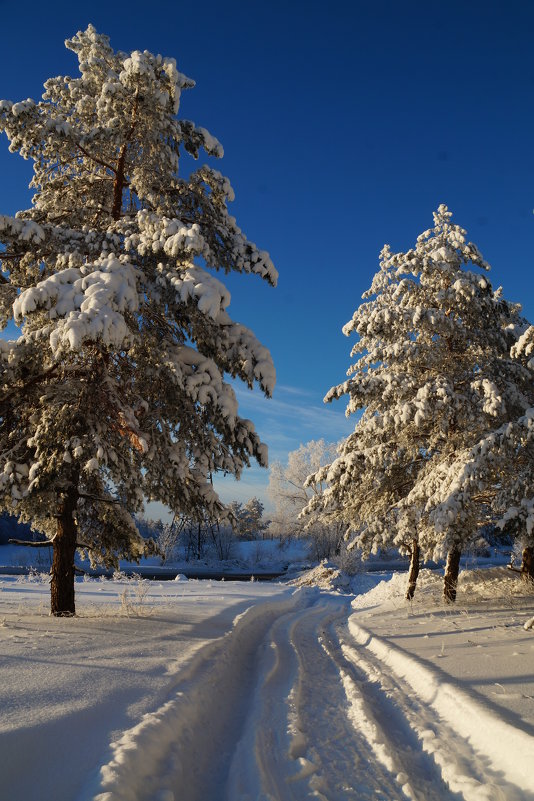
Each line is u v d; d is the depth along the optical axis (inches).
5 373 353.4
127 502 409.4
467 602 567.2
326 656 352.8
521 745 136.4
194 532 2256.4
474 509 571.8
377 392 621.3
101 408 372.5
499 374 589.0
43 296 304.2
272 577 1636.3
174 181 464.4
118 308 313.9
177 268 375.2
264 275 434.0
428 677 226.7
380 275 680.4
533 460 515.2
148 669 212.4
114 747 127.3
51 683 177.6
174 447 402.0
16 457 371.6
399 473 673.6
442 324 597.0
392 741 169.2
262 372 389.4
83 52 457.4
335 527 1966.0
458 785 127.5
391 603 682.8
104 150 441.1
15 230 359.9
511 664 243.8
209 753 158.7
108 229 405.7
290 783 133.3
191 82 441.4
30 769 112.2
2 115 403.9
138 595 513.3
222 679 243.9
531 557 640.4
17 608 445.1
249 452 406.6
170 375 382.6
